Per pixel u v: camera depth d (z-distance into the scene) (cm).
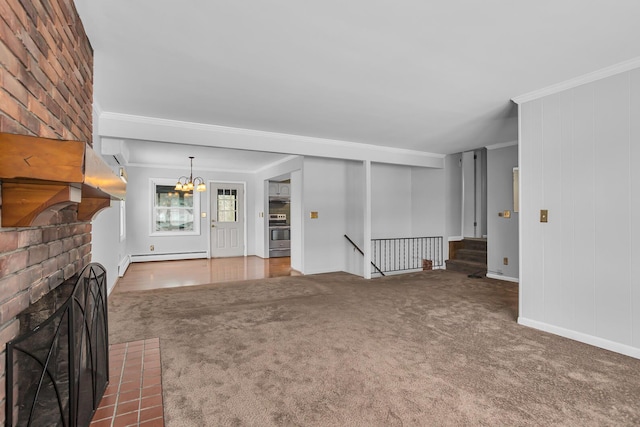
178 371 232
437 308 387
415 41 227
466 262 628
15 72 110
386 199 707
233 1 183
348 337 297
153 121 397
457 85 305
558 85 302
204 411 186
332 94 325
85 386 163
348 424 176
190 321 340
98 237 350
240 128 448
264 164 789
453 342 287
